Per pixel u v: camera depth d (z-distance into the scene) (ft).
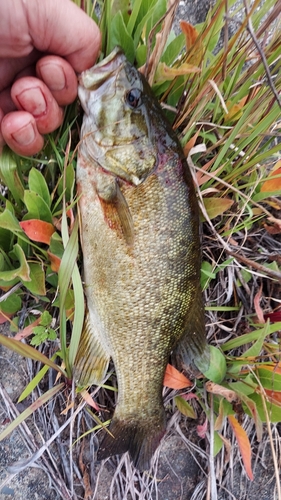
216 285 0.78
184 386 0.71
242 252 0.78
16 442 0.72
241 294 0.79
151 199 0.56
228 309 0.75
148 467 0.68
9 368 0.71
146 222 0.56
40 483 0.74
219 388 0.69
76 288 0.57
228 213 0.74
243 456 0.70
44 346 0.70
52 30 0.49
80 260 0.66
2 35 0.48
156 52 0.56
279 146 0.61
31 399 0.72
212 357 0.70
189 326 0.66
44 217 0.60
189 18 0.76
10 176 0.57
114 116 0.53
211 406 0.74
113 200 0.56
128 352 0.63
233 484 0.83
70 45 0.52
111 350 0.64
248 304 0.79
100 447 0.66
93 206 0.57
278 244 0.80
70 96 0.55
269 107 0.61
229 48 0.52
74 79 0.54
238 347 0.79
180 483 0.82
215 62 0.59
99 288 0.61
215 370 0.70
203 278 0.73
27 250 0.63
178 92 0.62
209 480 0.77
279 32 0.58
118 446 0.67
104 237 0.58
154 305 0.60
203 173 0.67
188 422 0.81
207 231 0.75
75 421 0.74
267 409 0.70
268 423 0.66
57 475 0.74
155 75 0.58
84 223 0.59
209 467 0.78
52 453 0.74
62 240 0.58
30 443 0.72
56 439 0.74
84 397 0.66
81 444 0.75
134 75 0.53
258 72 0.59
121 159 0.55
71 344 0.59
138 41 0.60
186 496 0.82
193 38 0.55
